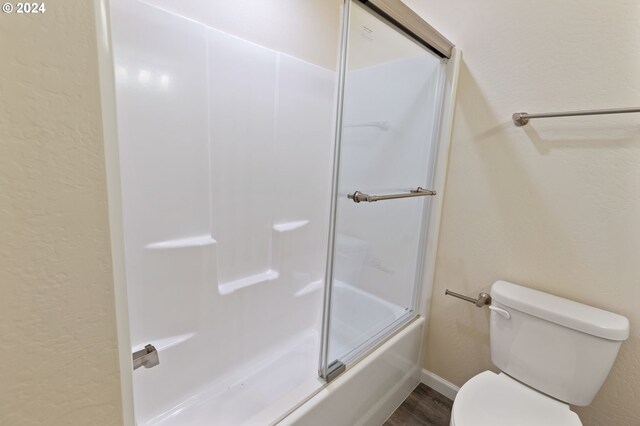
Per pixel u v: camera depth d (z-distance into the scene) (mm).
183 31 1253
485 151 1380
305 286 1954
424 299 1640
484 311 1472
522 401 1097
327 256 1141
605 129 1091
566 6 1125
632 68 1027
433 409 1562
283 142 1708
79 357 451
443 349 1646
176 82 1265
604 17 1059
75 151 401
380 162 1303
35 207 378
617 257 1112
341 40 1008
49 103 371
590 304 1180
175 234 1355
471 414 1021
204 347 1486
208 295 1477
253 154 1584
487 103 1352
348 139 1118
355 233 1252
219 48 1370
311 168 1889
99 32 405
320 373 1159
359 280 1319
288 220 1815
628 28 1021
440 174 1504
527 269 1319
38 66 357
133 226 1229
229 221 1542
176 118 1287
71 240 416
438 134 1492
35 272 392
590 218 1152
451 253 1549
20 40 341
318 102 1839
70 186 404
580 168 1153
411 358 1592
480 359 1515
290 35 1635
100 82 414
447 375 1648
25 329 396
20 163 360
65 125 388
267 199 1689
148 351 1076
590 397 1076
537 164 1247
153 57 1192
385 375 1393
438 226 1562
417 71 1353
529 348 1182
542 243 1270
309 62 1753
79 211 417
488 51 1324
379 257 1418
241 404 1446
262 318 1721
